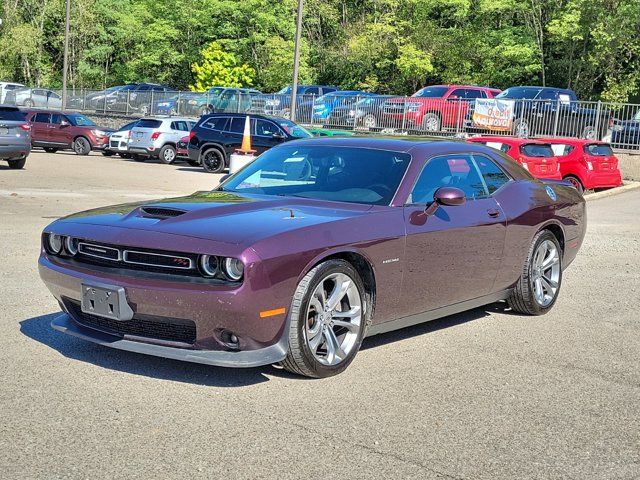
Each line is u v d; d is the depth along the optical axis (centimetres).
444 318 655
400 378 481
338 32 5150
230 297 417
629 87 3778
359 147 579
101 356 498
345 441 378
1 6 6078
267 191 562
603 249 1070
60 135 3064
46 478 325
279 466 346
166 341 444
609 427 412
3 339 527
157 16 5319
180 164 2870
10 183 1656
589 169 1906
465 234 562
